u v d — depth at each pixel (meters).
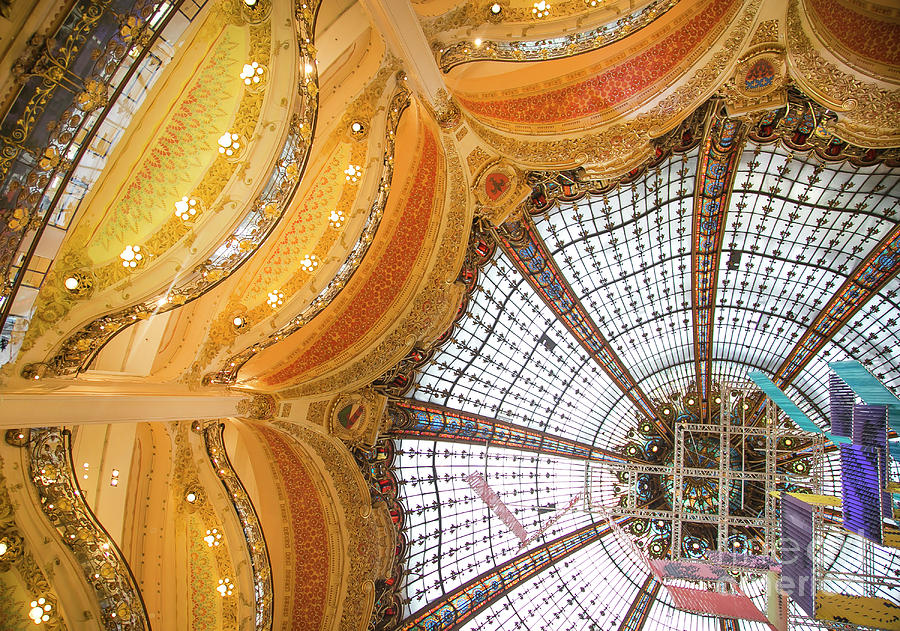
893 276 16.61
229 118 8.49
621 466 21.58
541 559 20.50
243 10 7.98
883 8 11.31
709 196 16.70
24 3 5.44
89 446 12.05
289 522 15.78
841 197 15.65
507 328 18.31
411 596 17.14
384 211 14.54
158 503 12.98
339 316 15.28
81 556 9.33
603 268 18.41
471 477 19.08
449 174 14.69
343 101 12.77
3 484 8.43
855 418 13.41
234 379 13.12
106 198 8.16
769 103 13.16
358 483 15.71
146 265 8.49
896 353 17.67
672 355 21.19
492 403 19.52
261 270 13.17
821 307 18.52
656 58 13.46
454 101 13.46
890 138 12.45
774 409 20.05
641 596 21.22
